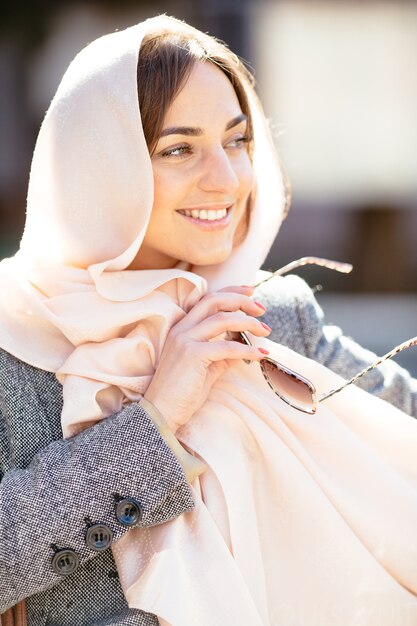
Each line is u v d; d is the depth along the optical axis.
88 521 1.65
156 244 1.88
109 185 1.80
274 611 1.75
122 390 1.78
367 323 8.34
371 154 9.16
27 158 9.27
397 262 9.52
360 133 9.07
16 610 1.76
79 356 1.79
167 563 1.66
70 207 1.83
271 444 1.77
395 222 9.45
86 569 1.77
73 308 1.82
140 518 1.66
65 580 1.76
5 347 1.84
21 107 9.11
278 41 8.72
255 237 1.99
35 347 1.85
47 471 1.68
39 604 1.77
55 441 1.76
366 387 2.14
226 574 1.67
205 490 1.75
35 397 1.84
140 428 1.70
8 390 1.84
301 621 1.75
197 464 1.72
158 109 1.78
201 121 1.79
